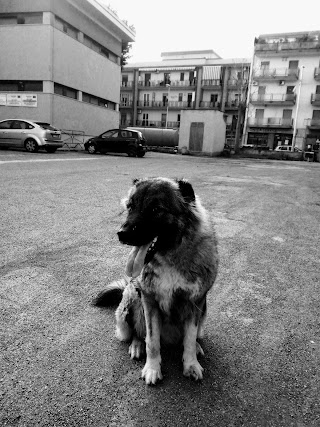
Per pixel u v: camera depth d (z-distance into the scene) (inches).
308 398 90.7
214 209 323.3
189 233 98.7
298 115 2251.5
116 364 100.1
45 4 965.8
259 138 2377.0
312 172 847.7
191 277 97.5
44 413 80.4
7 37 1005.8
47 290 142.4
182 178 113.3
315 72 2182.6
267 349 112.3
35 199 304.8
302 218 307.4
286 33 2230.6
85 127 1224.2
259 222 283.6
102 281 154.2
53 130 824.9
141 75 2733.8
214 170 719.1
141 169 610.9
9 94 1035.3
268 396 90.9
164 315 104.3
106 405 84.2
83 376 94.0
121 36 1440.7
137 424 79.0
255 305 142.2
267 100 2294.5
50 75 999.6
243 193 427.2
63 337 111.2
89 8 1138.7
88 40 1226.6
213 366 102.6
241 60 2469.2
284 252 211.3
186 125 1486.2
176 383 94.3
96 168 570.6
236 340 116.9
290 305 143.5
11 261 169.0
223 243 223.0
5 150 816.3
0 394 85.4
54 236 210.8
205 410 84.7
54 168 525.7
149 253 95.1
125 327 109.2
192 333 98.8
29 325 116.5
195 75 2578.7
